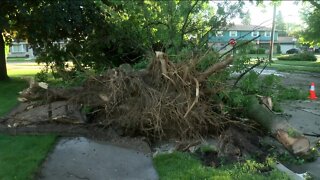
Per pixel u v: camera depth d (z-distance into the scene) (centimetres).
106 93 742
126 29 1277
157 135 703
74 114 751
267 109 723
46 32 1538
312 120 922
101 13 1477
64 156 611
